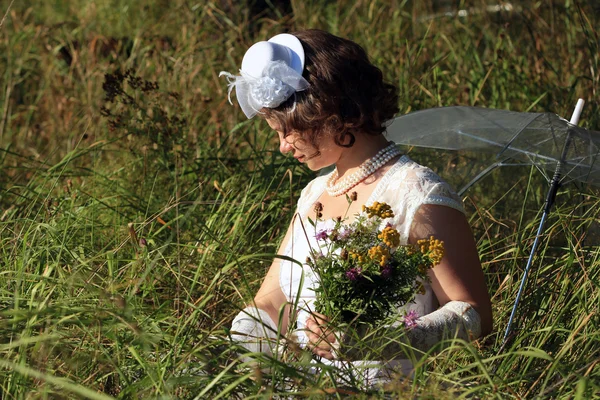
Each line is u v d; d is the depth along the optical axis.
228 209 4.36
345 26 7.14
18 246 3.56
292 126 2.91
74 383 2.52
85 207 4.04
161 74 6.38
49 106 6.82
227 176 4.94
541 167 3.19
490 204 4.38
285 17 7.36
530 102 5.64
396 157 2.97
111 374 2.74
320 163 3.02
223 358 2.80
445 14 7.12
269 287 3.21
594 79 5.51
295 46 2.90
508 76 5.87
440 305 2.92
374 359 2.72
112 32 8.48
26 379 2.52
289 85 2.85
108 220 4.43
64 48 7.61
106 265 3.61
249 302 3.21
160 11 8.65
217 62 6.62
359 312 2.56
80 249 3.40
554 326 2.96
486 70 5.99
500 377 2.72
